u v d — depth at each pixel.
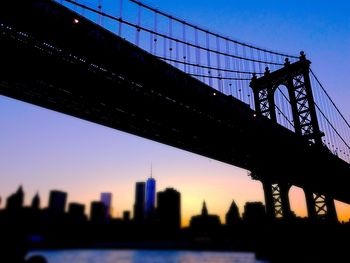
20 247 3.49
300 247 17.42
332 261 16.36
